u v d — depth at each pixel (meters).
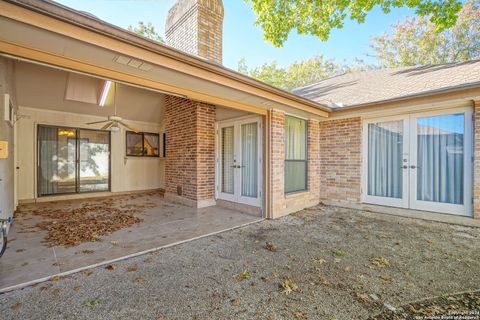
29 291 2.27
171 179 7.25
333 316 1.94
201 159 6.29
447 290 2.31
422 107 4.86
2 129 3.57
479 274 2.63
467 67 5.73
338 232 4.15
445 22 5.51
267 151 5.16
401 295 2.23
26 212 5.59
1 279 2.45
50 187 7.34
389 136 5.57
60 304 2.07
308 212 5.67
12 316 1.91
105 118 8.27
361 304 2.10
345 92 7.21
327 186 6.52
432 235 3.96
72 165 7.75
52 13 1.93
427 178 5.03
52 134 7.38
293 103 5.03
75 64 2.60
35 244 3.47
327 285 2.41
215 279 2.52
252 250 3.33
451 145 4.75
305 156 6.33
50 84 6.32
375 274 2.63
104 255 3.10
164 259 3.03
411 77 6.54
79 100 7.07
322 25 6.82
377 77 7.97
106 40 2.31
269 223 4.75
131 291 2.29
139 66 2.78
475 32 13.93
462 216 4.56
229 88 3.70
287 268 2.78
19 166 6.66
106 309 2.01
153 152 9.65
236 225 4.55
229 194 6.20
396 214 5.35
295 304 2.09
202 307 2.05
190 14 6.66
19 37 2.10
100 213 5.51
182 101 6.76
